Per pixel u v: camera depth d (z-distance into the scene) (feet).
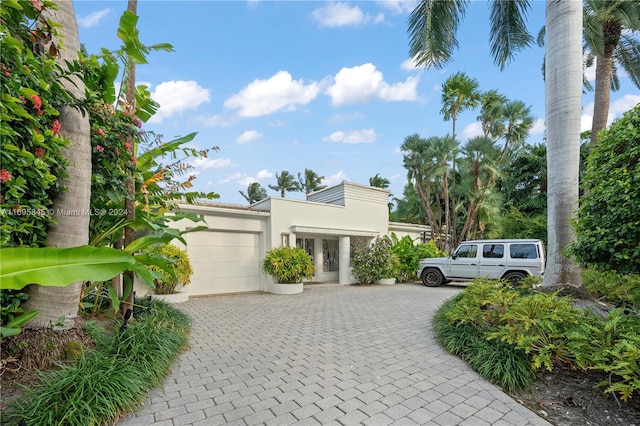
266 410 8.73
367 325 18.31
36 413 7.16
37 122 8.36
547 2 19.29
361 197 43.57
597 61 34.96
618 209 11.84
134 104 15.01
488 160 51.13
